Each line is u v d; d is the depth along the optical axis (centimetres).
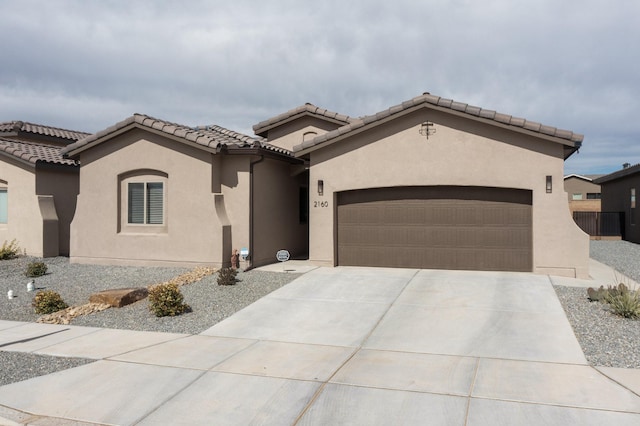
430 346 832
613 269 1596
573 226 1366
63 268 1585
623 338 845
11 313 1104
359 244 1551
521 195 1422
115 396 648
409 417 574
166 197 1584
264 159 1609
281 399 631
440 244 1481
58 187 1920
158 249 1575
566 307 1048
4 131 2233
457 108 1401
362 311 1047
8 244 1875
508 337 866
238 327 962
